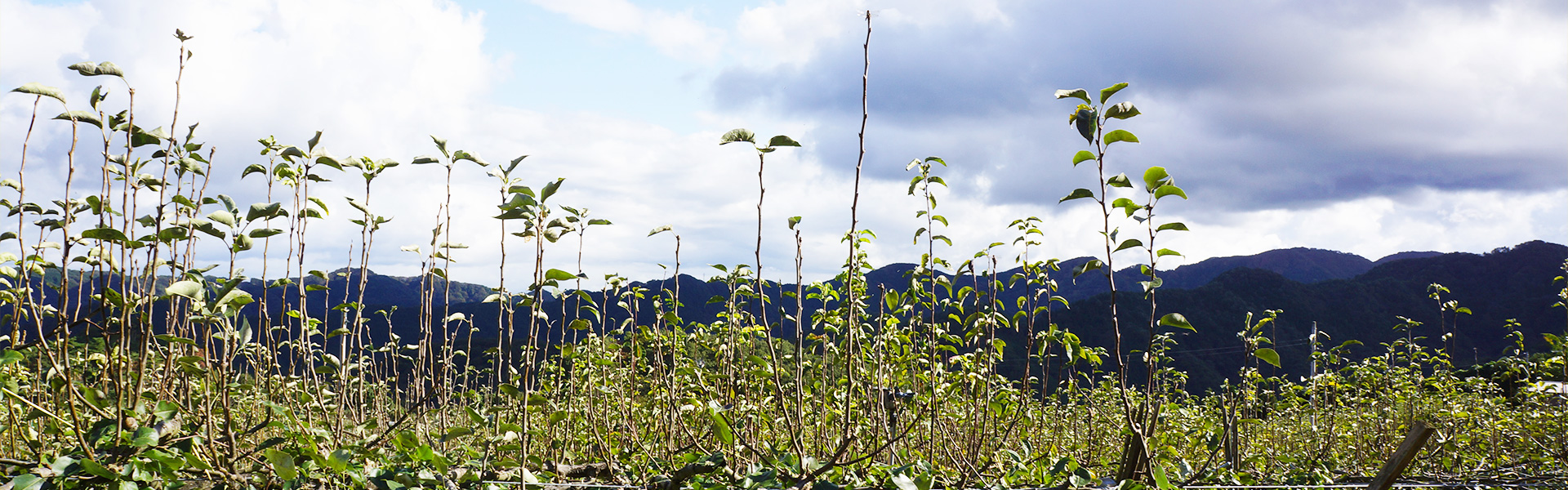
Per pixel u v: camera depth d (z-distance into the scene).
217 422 3.18
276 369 3.46
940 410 4.58
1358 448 6.34
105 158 2.64
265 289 3.31
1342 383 7.10
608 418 4.79
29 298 2.64
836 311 4.05
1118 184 2.93
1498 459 5.72
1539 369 6.55
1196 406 6.90
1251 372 6.33
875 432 3.65
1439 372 6.99
